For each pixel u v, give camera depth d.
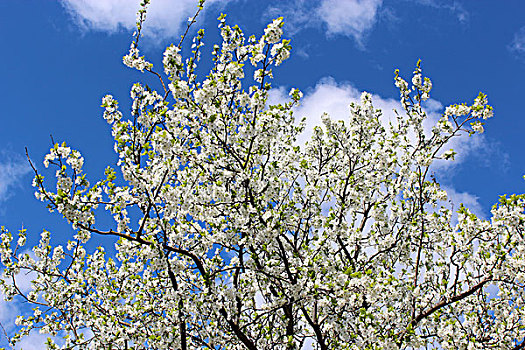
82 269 10.21
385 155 10.27
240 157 8.84
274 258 9.76
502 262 8.48
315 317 9.38
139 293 10.14
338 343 9.27
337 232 9.78
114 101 8.20
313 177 10.45
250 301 10.91
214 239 8.55
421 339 8.41
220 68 8.19
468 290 8.70
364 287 8.06
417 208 10.30
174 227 8.59
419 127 10.07
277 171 9.33
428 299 9.20
